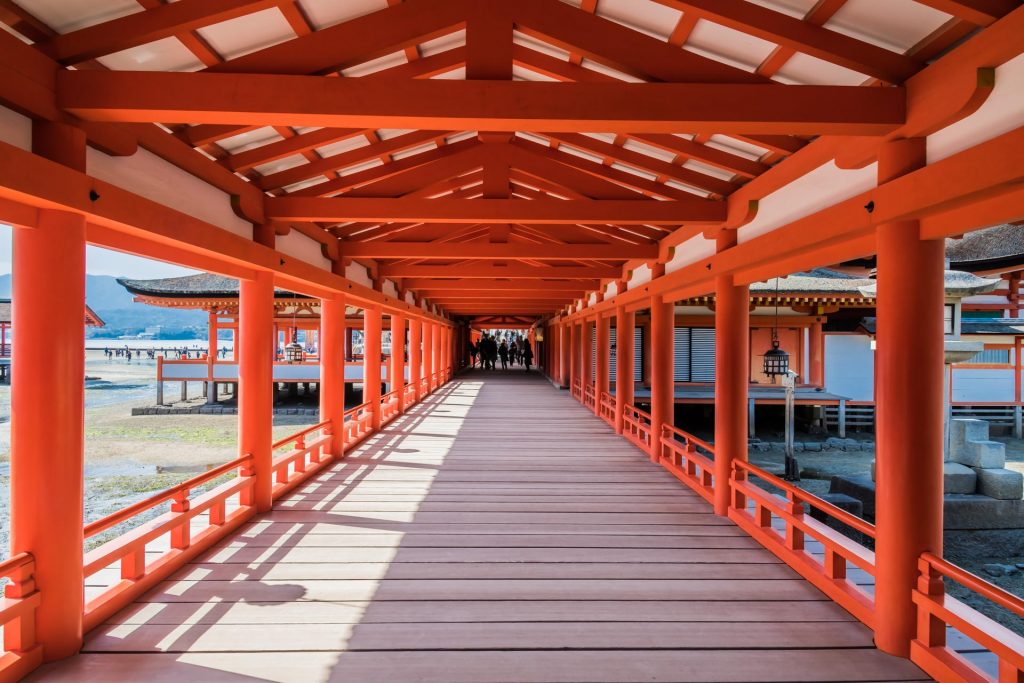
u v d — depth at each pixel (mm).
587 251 6348
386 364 16891
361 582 3459
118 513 3023
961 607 2461
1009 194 2082
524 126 2518
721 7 2311
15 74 2195
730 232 4461
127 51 2629
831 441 11953
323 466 6449
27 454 2500
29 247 2469
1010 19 1930
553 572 3637
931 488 2580
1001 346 13117
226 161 3846
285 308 16750
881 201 2566
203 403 17703
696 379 13641
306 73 2508
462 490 5578
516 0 2539
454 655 2684
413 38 2525
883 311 2627
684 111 2434
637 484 5863
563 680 2500
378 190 4559
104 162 2740
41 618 2547
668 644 2789
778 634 2883
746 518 4453
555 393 15438
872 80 2564
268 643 2764
